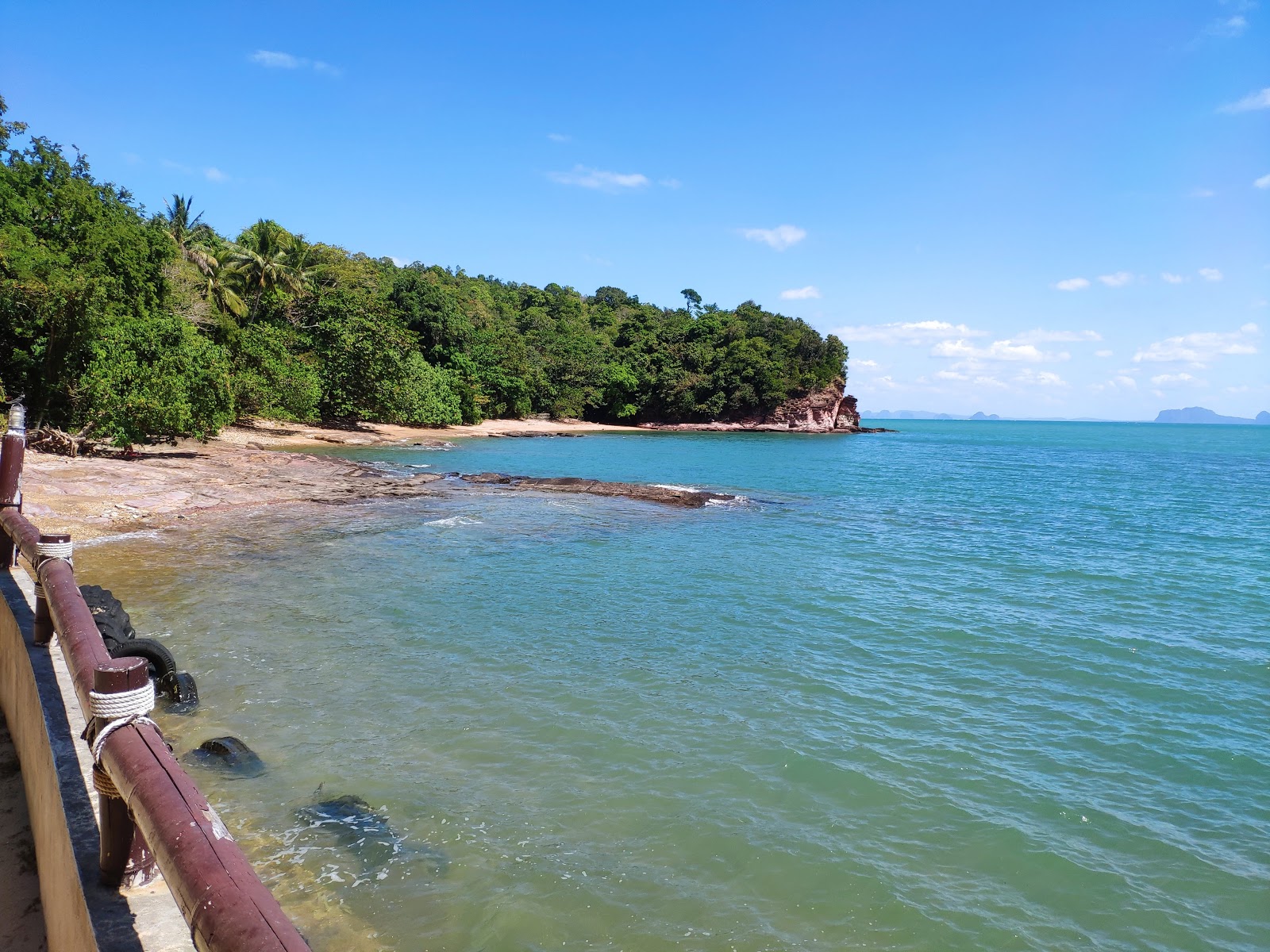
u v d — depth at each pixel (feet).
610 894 16.35
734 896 16.51
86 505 57.41
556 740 23.65
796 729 25.16
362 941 14.62
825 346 347.56
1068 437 475.31
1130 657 33.76
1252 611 42.55
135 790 6.68
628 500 83.92
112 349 80.74
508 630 34.81
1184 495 114.32
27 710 13.93
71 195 87.25
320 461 101.40
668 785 21.12
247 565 45.32
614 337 372.38
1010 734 25.48
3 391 75.36
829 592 44.34
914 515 82.43
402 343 173.88
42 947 10.54
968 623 38.52
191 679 25.63
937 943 15.39
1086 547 63.31
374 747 22.61
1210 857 18.79
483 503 77.87
